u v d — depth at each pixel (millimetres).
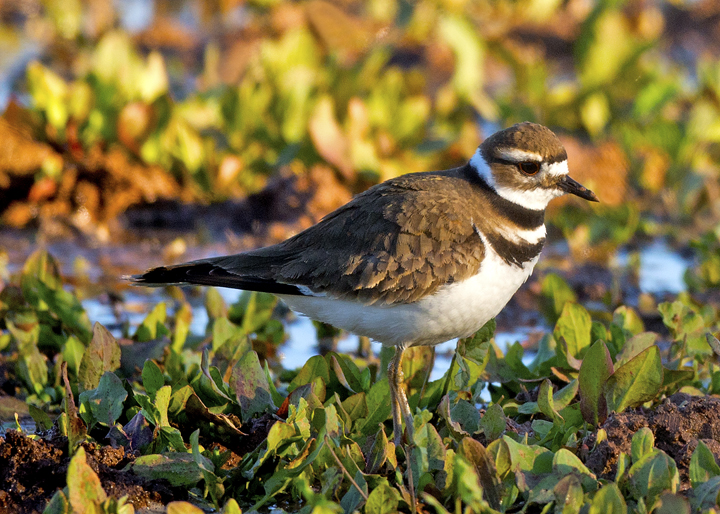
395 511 6828
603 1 20047
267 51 19250
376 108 17281
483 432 7941
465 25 19641
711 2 26859
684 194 17578
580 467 7113
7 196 15922
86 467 6707
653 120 18906
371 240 8438
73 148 16219
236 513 6777
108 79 16781
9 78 22750
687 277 13773
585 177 17547
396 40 22406
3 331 11156
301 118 17562
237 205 16203
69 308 10539
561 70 23906
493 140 8867
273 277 8680
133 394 8406
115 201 16188
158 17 26906
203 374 8570
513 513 7105
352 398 8266
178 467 7367
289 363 11195
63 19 25359
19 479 7219
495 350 9711
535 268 14695
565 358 9492
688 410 7836
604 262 15281
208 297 11391
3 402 9297
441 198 8539
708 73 20969
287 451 7668
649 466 7012
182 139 16609
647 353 7953
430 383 8984
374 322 8500
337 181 16531
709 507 6746
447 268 8289
